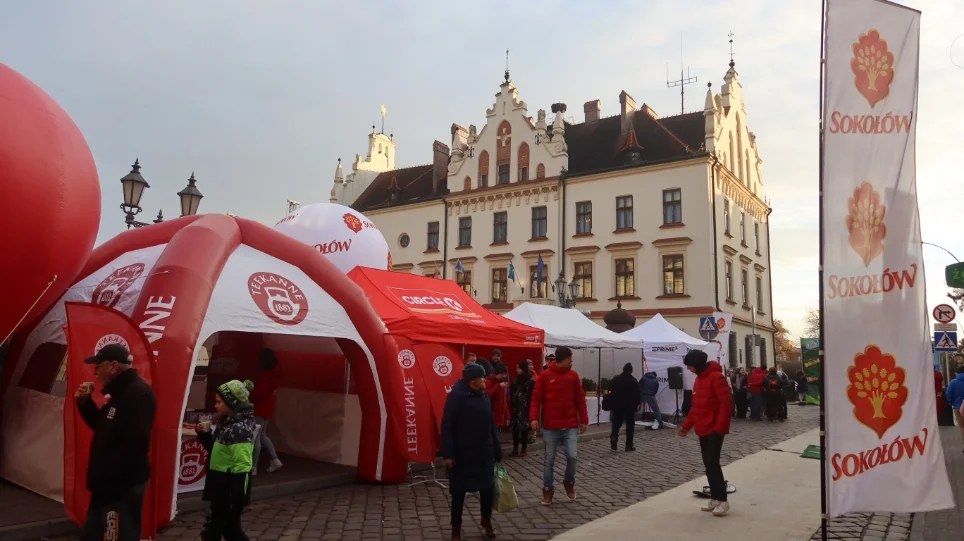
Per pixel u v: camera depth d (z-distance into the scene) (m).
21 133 5.14
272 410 8.29
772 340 35.56
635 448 12.14
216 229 7.53
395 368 8.41
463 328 10.34
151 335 6.20
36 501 6.49
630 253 29.44
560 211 31.52
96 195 5.87
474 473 5.55
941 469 4.90
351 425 9.02
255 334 10.45
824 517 4.80
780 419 18.84
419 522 6.35
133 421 3.97
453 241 34.88
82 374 5.59
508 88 34.38
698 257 27.86
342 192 42.53
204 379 10.30
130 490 3.93
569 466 7.33
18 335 7.79
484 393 5.76
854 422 4.80
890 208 5.06
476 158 34.91
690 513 6.77
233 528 4.57
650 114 34.00
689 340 18.91
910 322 4.99
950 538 5.91
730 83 32.84
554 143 32.34
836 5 5.07
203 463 7.32
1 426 7.59
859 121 5.04
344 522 6.29
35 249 5.25
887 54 5.17
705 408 6.85
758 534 5.95
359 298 8.41
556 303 30.75
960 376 10.70
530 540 5.73
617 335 16.23
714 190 28.75
